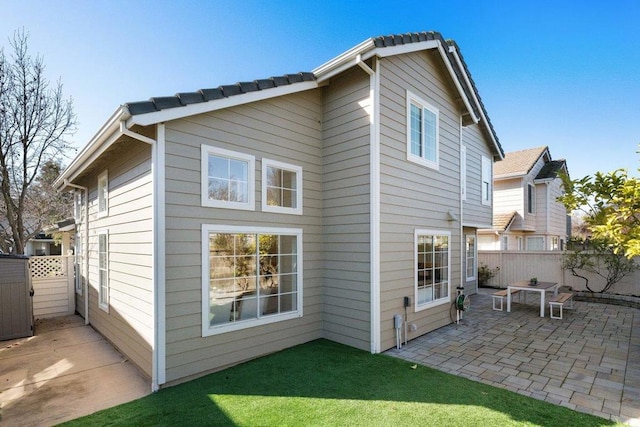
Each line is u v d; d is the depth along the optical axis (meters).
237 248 4.74
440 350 5.25
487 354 5.06
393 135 5.64
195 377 4.16
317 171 5.96
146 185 4.19
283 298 5.34
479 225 10.72
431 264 6.61
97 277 6.57
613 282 9.65
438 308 6.73
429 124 6.73
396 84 5.75
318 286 5.85
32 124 10.63
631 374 4.27
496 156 11.96
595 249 9.87
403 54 5.97
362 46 4.99
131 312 4.68
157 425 3.05
